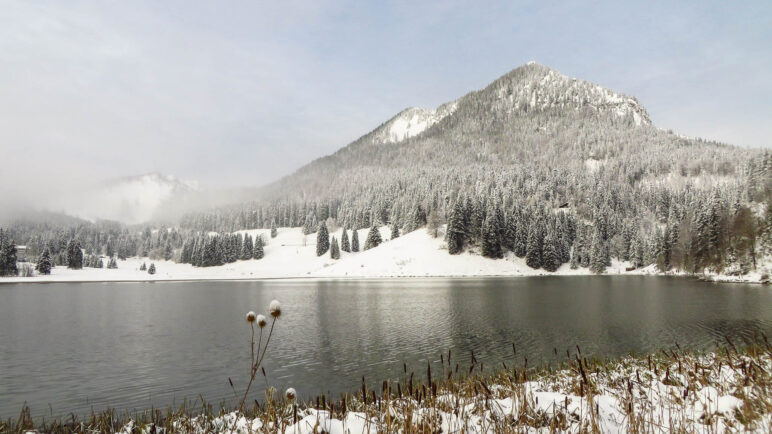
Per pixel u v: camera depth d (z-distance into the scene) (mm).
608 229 149125
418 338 28953
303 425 4762
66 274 150250
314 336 30609
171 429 7832
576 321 34750
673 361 12398
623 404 6008
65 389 19031
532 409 5875
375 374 20000
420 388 5789
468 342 27094
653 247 127812
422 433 4746
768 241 79500
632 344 25078
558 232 135125
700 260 97688
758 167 105812
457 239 118750
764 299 48562
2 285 109688
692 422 5207
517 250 122250
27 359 25312
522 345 25609
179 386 19125
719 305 43688
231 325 38438
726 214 90625
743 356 10703
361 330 32750
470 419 5711
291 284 96562
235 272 160875
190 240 198375
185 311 50000
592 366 13562
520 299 52844
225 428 7059
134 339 31641
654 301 48188
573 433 5133
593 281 87812
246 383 19250
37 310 52312
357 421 5363
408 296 59188
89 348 28359
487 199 140250
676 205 170125
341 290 73125
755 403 5156
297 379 19578
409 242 129250
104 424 10375
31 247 198625
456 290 68062
